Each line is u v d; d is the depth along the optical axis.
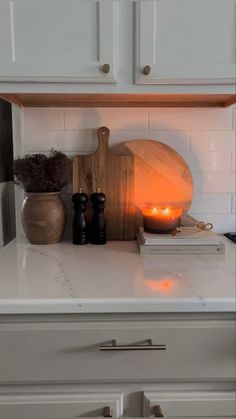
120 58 1.06
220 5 1.04
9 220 1.42
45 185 1.24
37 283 0.91
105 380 0.84
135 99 1.31
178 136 1.40
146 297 0.82
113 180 1.35
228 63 1.06
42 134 1.38
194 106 1.38
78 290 0.86
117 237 1.36
